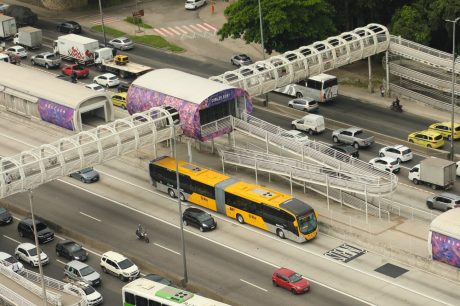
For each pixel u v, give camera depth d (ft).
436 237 470.80
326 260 492.54
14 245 527.40
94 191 588.50
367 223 520.01
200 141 590.14
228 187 539.70
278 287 467.52
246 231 528.22
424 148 622.13
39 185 545.85
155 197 575.79
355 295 457.68
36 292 447.01
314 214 511.81
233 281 475.31
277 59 650.84
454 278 467.11
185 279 472.03
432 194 561.43
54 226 538.88
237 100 597.52
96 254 511.40
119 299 463.83
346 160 565.94
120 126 560.61
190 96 581.94
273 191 533.96
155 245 516.73
